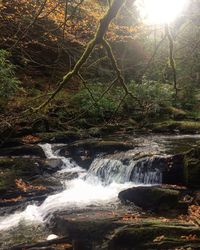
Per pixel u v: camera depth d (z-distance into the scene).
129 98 17.95
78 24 13.25
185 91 20.00
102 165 11.43
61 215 8.00
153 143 13.55
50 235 7.52
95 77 19.14
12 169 10.90
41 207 9.09
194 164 9.29
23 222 8.38
